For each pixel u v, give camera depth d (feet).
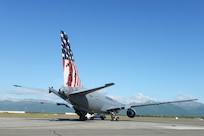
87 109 188.96
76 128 110.11
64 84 170.19
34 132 88.07
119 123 158.51
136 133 92.63
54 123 143.54
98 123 153.79
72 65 175.42
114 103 209.26
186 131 103.91
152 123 168.35
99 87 156.56
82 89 179.52
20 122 146.10
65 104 189.57
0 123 135.64
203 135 88.63
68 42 174.40
